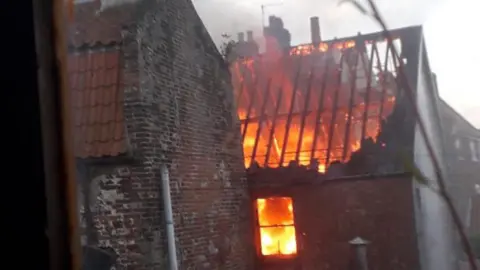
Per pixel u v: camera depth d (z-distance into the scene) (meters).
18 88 0.70
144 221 6.11
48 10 0.73
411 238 8.01
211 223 7.56
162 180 6.35
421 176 1.99
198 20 8.05
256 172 9.02
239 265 8.19
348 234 8.53
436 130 7.57
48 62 0.73
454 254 6.53
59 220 0.72
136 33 6.35
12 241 0.69
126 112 6.14
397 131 8.07
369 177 8.35
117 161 5.88
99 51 6.29
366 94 9.30
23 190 0.70
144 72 6.39
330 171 8.72
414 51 7.87
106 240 5.73
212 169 7.85
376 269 8.21
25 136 0.70
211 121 8.06
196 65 7.84
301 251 8.76
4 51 0.71
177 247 6.55
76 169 0.78
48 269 0.70
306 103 9.71
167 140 6.74
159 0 6.97
